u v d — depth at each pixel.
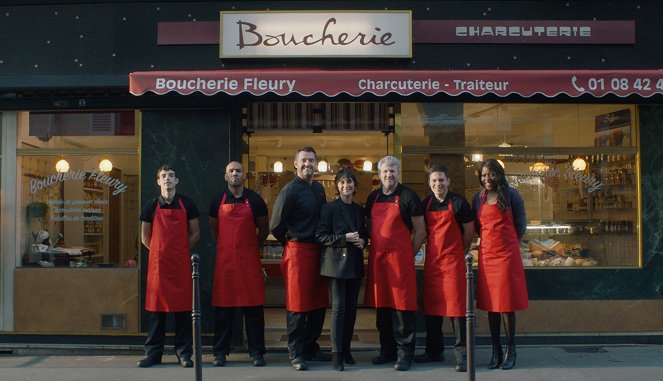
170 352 7.86
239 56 7.91
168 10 8.08
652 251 8.04
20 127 8.16
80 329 7.91
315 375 6.68
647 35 8.12
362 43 7.92
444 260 6.85
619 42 8.06
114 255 8.02
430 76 7.21
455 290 6.79
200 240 7.84
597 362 7.21
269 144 9.31
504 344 7.96
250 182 9.43
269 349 7.85
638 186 8.12
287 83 7.17
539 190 8.22
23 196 8.13
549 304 8.01
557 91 7.22
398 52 7.92
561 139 8.24
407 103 8.27
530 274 8.03
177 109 7.95
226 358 7.52
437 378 6.54
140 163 7.96
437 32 8.02
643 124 8.12
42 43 8.10
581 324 8.00
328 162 9.77
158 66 8.03
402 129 8.24
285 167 9.58
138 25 8.07
